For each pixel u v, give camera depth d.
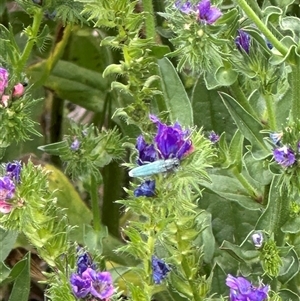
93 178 0.75
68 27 0.84
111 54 0.92
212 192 0.78
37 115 0.92
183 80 0.90
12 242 0.76
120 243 0.83
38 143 0.92
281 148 0.62
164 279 0.63
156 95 0.75
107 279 0.58
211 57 0.65
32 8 0.73
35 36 0.73
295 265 0.68
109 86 0.91
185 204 0.58
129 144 0.71
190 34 0.64
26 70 0.90
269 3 0.75
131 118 0.69
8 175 0.62
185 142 0.58
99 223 0.76
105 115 0.94
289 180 0.63
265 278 0.70
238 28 0.68
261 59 0.68
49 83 0.93
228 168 0.73
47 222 0.62
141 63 0.67
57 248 0.62
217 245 0.82
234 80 0.70
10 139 0.68
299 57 0.65
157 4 0.85
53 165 0.89
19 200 0.61
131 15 0.65
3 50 0.73
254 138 0.68
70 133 0.75
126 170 0.90
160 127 0.58
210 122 0.85
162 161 0.57
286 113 0.72
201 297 0.64
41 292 0.89
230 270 0.74
